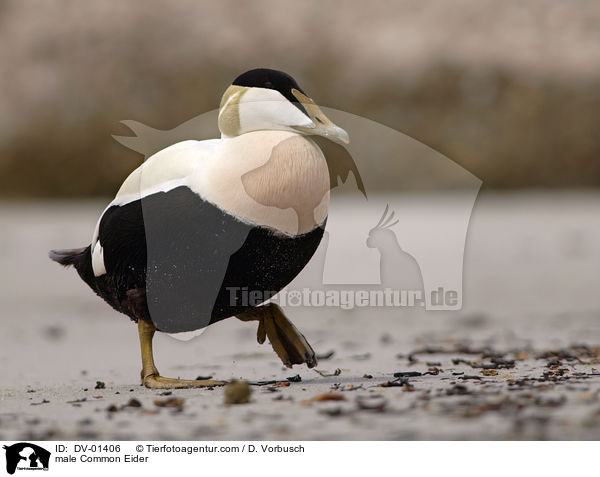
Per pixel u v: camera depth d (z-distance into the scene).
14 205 48.97
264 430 6.58
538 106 53.12
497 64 54.12
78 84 53.88
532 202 45.34
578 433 6.15
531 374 8.98
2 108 54.03
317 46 54.19
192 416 7.25
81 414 7.64
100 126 52.25
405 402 7.32
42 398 8.74
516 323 15.46
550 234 31.38
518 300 19.00
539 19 57.22
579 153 52.34
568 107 53.25
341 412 7.00
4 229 35.34
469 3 57.50
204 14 55.44
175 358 12.12
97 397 8.62
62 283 24.28
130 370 11.08
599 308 17.36
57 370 11.17
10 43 56.06
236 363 11.27
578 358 10.33
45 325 17.00
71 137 52.41
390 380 8.98
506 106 52.94
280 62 53.25
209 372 10.52
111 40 54.94
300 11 55.97
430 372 9.43
